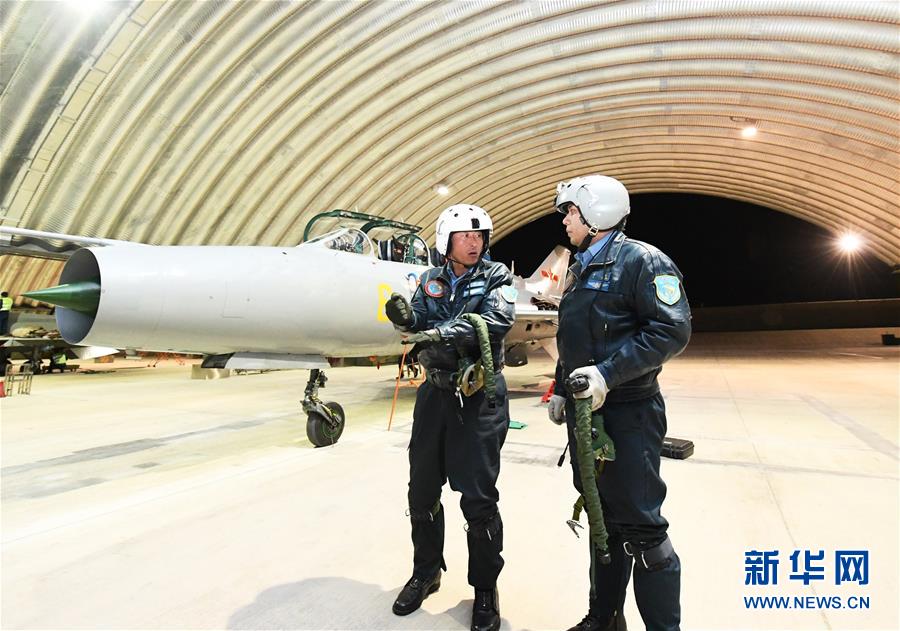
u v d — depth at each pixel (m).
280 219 17.06
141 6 10.27
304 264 5.02
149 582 2.43
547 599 2.26
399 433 5.91
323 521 3.18
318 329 4.94
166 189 13.99
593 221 1.87
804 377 11.78
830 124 15.40
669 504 3.34
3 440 5.70
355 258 5.72
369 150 17.00
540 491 3.69
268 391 10.44
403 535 2.96
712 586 2.32
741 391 9.26
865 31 11.49
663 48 13.64
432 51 13.66
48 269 15.61
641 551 1.76
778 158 19.67
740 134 17.86
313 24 12.28
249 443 5.45
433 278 2.35
